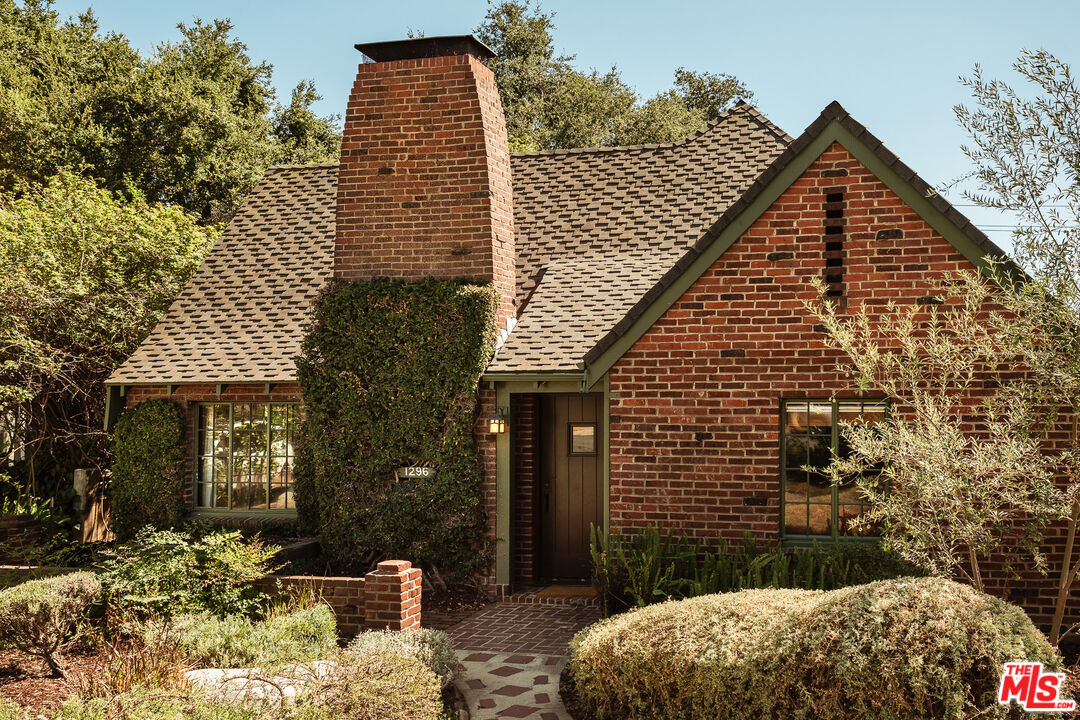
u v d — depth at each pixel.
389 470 11.84
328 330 12.16
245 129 31.16
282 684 6.21
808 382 9.94
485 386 11.72
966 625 5.61
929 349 7.96
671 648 6.50
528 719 7.06
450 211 12.12
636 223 13.52
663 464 10.34
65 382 14.65
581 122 37.12
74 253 15.07
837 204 9.87
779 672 5.95
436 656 7.84
